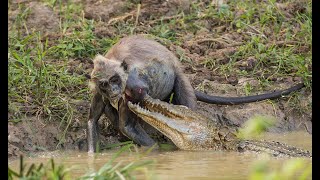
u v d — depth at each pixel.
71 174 14.32
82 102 18.19
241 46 21.30
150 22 22.38
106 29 21.50
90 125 17.17
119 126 17.17
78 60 20.11
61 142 17.14
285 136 18.48
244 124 18.75
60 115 17.62
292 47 21.50
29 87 18.25
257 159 15.83
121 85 16.80
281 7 23.23
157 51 17.73
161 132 17.00
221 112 18.95
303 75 20.23
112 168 12.76
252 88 20.03
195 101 18.25
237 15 22.83
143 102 16.83
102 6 22.80
